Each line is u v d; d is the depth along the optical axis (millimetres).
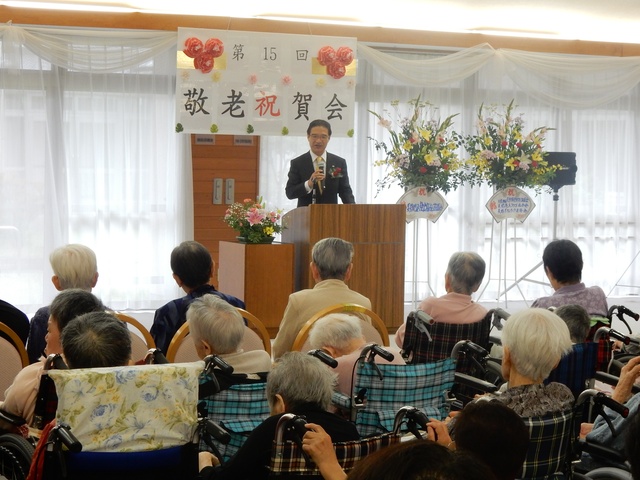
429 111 9648
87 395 2305
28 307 8531
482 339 3967
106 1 8281
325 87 8367
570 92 9805
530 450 2289
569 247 4465
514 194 8500
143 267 9000
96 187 8828
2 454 2719
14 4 8258
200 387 2760
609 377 3367
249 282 6375
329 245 4301
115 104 8844
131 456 2316
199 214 9234
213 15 8602
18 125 8391
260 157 9312
